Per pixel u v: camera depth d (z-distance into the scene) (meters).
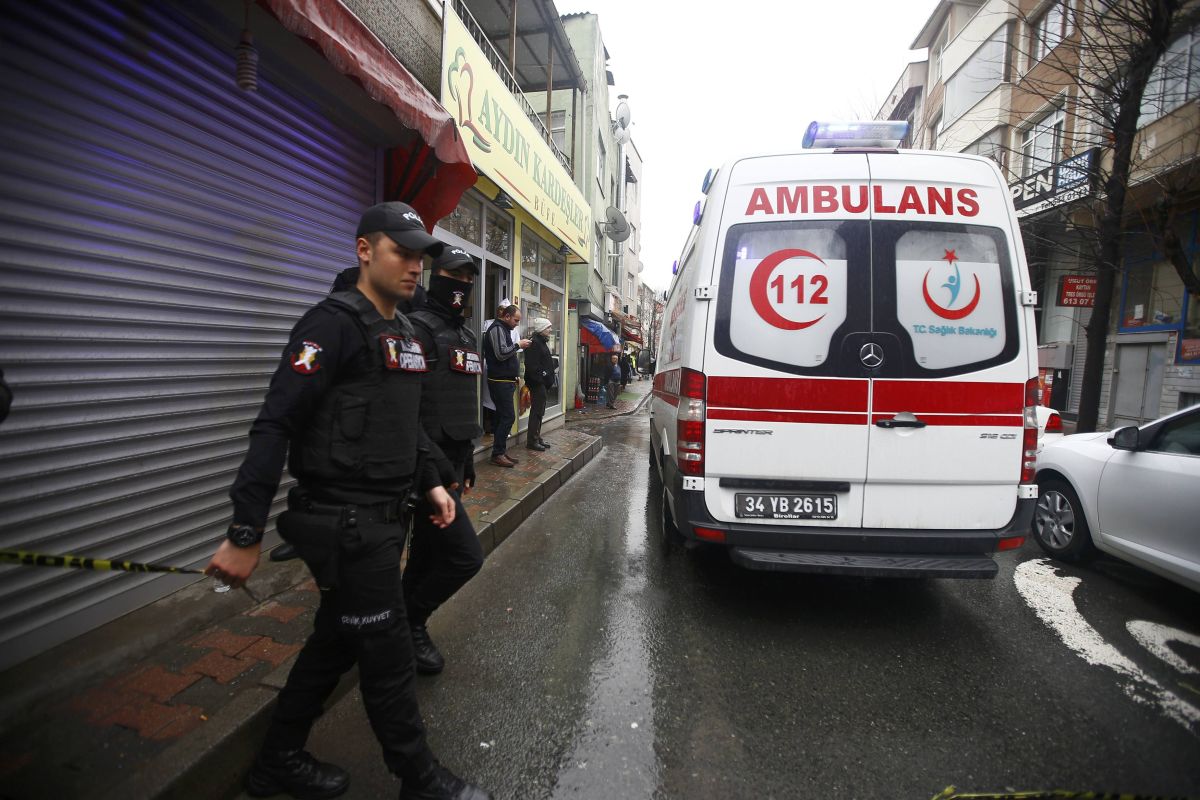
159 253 2.66
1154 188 8.80
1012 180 13.00
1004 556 4.32
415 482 2.16
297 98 3.57
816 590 3.61
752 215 3.06
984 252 2.97
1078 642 2.98
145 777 1.68
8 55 2.04
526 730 2.23
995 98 14.07
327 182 3.89
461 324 2.71
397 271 1.72
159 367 2.67
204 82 2.88
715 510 3.04
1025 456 2.94
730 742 2.17
